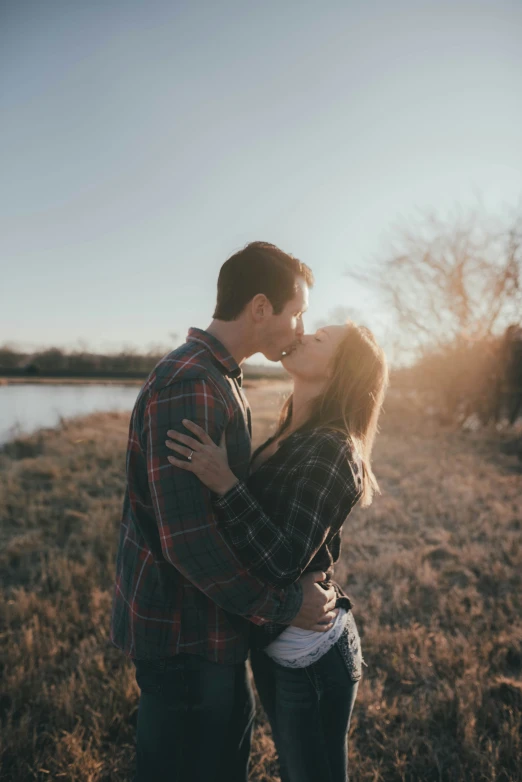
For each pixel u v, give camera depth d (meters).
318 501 1.30
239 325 1.42
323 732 1.41
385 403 15.35
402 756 2.10
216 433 1.26
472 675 2.50
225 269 1.42
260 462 1.69
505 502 5.87
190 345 1.37
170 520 1.21
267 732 2.25
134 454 1.36
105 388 39.84
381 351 1.62
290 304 1.45
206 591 1.24
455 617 3.13
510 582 3.71
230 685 1.42
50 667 2.61
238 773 1.55
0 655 2.64
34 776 1.94
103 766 2.01
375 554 4.35
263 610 1.27
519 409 13.12
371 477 1.64
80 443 10.00
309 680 1.39
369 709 2.31
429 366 13.86
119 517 5.11
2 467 7.88
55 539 4.57
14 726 2.21
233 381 1.43
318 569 1.46
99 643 2.85
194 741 1.40
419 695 2.46
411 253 13.09
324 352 1.57
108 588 3.56
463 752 2.07
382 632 2.91
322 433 1.42
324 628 1.41
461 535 4.66
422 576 3.72
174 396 1.24
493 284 12.58
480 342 12.91
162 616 1.34
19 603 3.17
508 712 2.33
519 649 2.77
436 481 6.84
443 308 13.28
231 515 1.23
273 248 1.44
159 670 1.35
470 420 14.31
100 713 2.25
